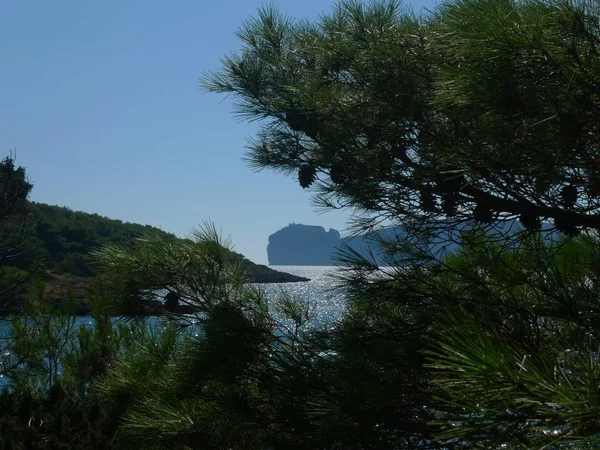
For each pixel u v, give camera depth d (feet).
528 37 7.86
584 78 7.97
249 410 12.21
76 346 23.40
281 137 13.38
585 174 9.29
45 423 21.09
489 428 5.90
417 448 10.16
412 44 11.20
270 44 14.14
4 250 29.53
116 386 15.88
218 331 12.53
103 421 20.24
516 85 8.30
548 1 8.01
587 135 8.77
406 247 11.64
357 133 11.82
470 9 8.50
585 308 9.37
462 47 8.59
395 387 10.18
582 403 5.40
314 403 10.96
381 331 11.37
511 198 10.75
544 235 10.78
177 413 13.48
